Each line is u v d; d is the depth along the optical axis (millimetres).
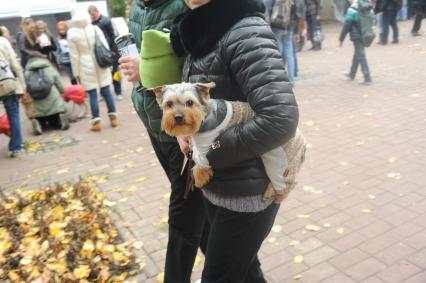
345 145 5707
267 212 2072
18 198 4996
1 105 11219
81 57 7504
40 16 16750
